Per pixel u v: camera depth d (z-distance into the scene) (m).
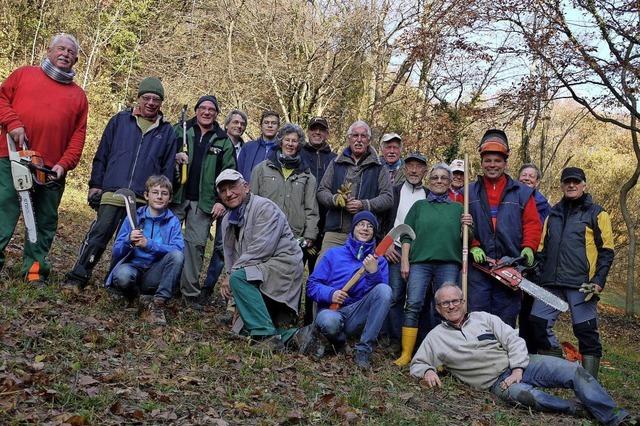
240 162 8.20
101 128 20.20
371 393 5.09
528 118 17.97
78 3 21.16
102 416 3.82
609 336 16.94
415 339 6.45
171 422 3.94
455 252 6.55
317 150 7.73
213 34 22.72
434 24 17.78
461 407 5.23
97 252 6.42
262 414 4.30
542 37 15.96
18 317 5.24
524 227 6.61
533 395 5.35
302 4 21.41
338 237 7.02
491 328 5.77
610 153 30.00
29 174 6.00
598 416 5.30
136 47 21.84
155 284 6.22
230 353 5.45
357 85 22.86
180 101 22.33
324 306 6.22
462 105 18.25
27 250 6.41
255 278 5.96
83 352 4.80
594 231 6.64
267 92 22.55
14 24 20.09
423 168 7.28
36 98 6.18
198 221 7.32
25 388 3.97
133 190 6.46
